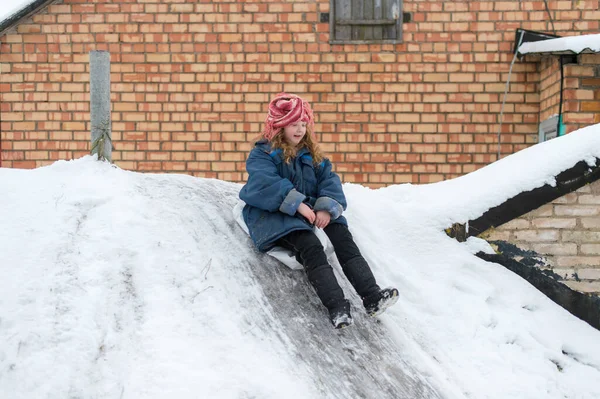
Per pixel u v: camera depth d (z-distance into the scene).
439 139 8.27
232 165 8.33
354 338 3.80
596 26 8.18
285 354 3.43
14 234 3.69
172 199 4.34
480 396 3.81
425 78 8.26
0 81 8.33
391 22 8.24
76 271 3.53
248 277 3.86
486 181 5.06
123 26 8.30
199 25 8.30
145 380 3.03
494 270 4.78
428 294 4.42
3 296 3.30
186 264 3.74
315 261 3.69
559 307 4.75
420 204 5.07
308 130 4.05
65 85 8.32
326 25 8.27
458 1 8.23
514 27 8.23
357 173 8.30
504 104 8.23
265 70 8.30
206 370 3.12
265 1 8.27
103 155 4.65
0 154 8.36
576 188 4.82
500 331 4.31
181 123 8.34
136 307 3.40
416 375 3.73
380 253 4.60
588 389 4.10
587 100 7.42
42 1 8.20
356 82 8.28
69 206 3.99
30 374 2.99
